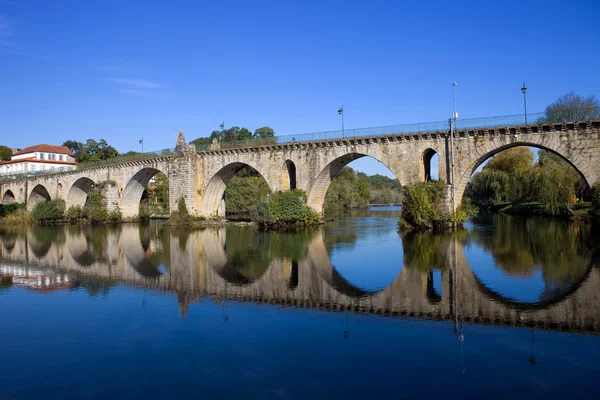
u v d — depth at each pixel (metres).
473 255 30.48
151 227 64.31
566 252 30.27
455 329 15.78
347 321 16.95
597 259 27.33
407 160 46.50
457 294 20.41
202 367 13.16
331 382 12.02
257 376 12.48
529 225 50.31
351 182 126.88
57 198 84.25
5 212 85.12
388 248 35.62
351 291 21.70
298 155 54.81
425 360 13.26
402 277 24.45
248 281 24.64
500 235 41.12
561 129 37.94
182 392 11.72
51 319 18.02
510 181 76.94
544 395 11.16
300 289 22.41
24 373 13.03
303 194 54.56
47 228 67.38
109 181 75.69
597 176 36.75
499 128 40.56
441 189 44.38
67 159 115.88
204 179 64.25
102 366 13.39
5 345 15.20
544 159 72.56
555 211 58.62
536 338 14.75
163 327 16.75
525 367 12.66
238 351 14.25
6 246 43.66
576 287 20.91
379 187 191.12
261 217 55.62
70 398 11.56
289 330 16.09
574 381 11.82
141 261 32.59
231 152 60.91
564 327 15.69
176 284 24.22
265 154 57.62
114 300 20.95
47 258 34.97
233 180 90.88
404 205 46.44
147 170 72.56
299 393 11.48
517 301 19.02
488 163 87.50
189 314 18.31
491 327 15.88
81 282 25.23
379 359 13.40
